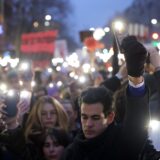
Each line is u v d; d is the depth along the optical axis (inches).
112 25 245.3
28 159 196.7
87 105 147.6
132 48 131.2
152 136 146.1
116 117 163.6
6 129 204.7
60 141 196.5
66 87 437.4
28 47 890.7
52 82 590.6
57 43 882.1
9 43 1796.3
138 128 140.6
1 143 197.2
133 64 132.6
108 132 147.6
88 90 150.7
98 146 147.3
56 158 196.5
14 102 225.1
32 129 203.2
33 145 197.9
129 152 144.9
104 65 652.7
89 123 147.6
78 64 621.9
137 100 138.2
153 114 200.2
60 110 221.9
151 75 174.6
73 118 267.7
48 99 221.1
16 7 1877.5
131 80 137.5
